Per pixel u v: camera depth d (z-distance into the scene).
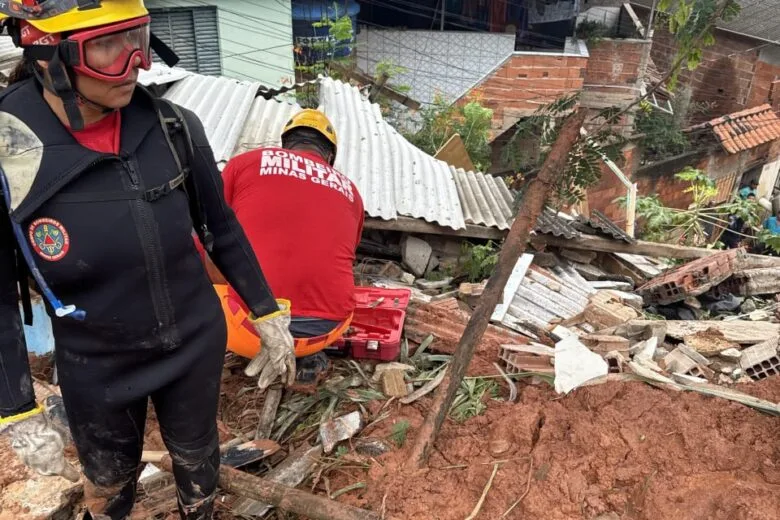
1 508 2.51
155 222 1.67
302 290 3.11
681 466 2.63
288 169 3.26
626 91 13.66
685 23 3.41
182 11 10.09
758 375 3.64
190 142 1.77
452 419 3.19
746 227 12.04
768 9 14.88
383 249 5.78
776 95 15.02
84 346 1.78
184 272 1.81
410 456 2.84
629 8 14.47
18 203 1.53
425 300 4.59
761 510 2.28
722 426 2.84
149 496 2.65
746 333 4.00
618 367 3.42
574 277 5.82
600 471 2.66
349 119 7.13
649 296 5.36
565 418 2.99
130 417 1.95
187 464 2.12
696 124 15.30
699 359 3.75
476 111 11.09
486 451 2.89
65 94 1.47
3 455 2.72
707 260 5.62
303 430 3.20
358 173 5.89
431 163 6.93
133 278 1.69
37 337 3.47
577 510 2.53
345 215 3.32
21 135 1.52
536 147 4.20
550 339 4.18
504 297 4.70
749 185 16.02
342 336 3.65
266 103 6.87
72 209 1.57
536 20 13.62
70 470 1.82
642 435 2.80
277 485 2.43
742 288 5.44
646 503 2.50
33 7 1.40
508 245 3.20
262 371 2.28
